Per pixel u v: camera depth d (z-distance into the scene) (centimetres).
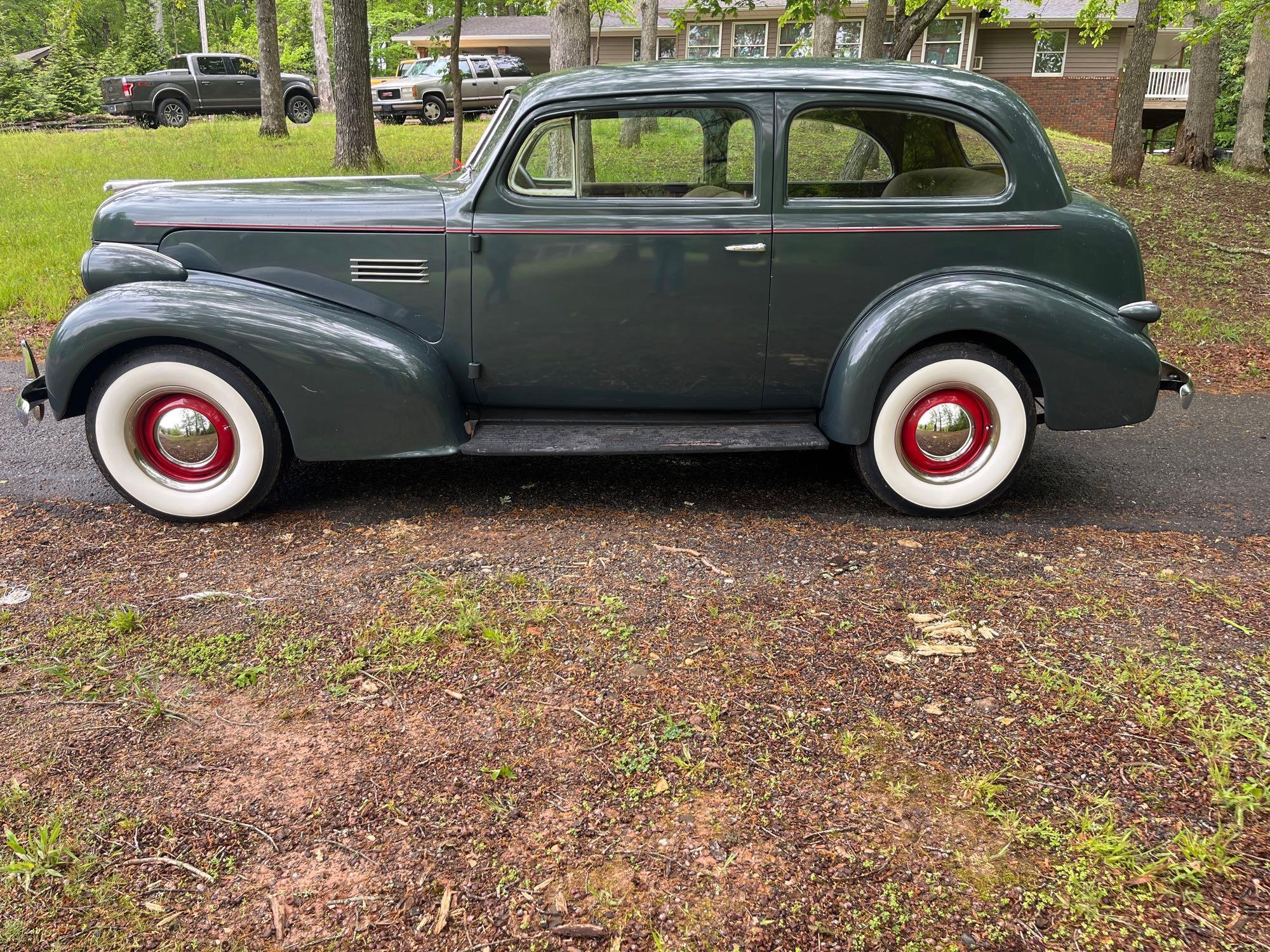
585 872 201
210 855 206
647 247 386
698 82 378
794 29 2708
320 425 381
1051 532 392
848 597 326
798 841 209
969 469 405
